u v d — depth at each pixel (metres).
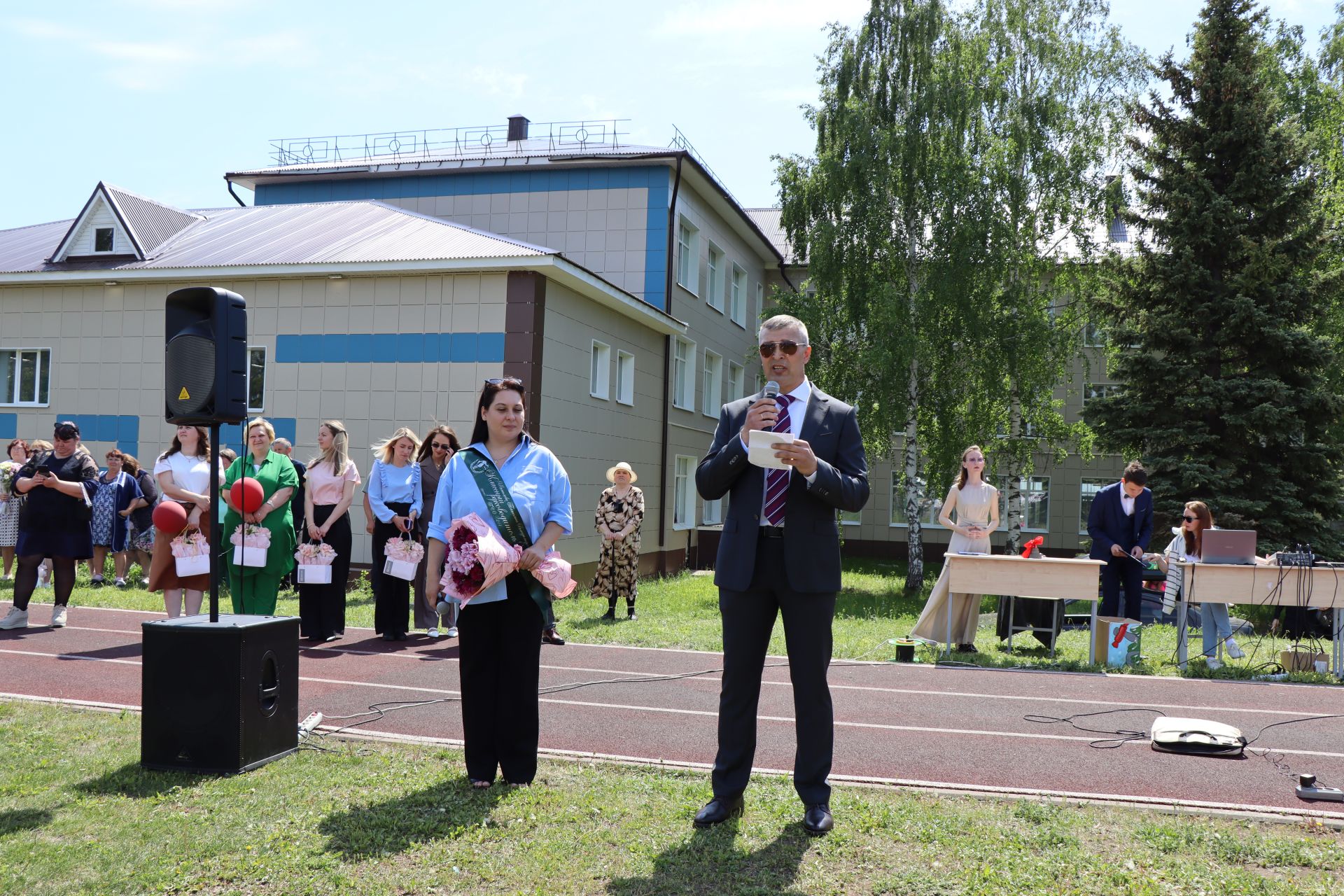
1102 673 8.47
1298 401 17.06
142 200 19.22
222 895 3.32
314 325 16.33
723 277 26.23
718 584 4.20
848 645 9.80
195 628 4.66
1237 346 17.58
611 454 18.86
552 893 3.35
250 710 4.71
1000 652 9.73
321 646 8.85
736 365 27.83
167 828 3.88
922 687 7.58
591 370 17.75
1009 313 19.72
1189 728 5.64
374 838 3.80
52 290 17.67
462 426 15.58
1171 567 9.37
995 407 20.75
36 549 9.30
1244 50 18.03
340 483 9.32
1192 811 4.38
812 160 20.55
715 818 4.01
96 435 17.33
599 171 22.03
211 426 4.97
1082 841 3.94
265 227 19.22
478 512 4.43
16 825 3.88
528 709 4.54
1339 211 21.22
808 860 3.66
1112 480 29.58
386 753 5.05
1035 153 19.94
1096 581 8.95
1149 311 18.12
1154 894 3.37
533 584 4.50
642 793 4.43
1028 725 6.24
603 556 11.61
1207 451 17.45
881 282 19.59
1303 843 3.93
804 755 4.07
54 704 6.08
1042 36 20.42
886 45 19.88
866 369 19.47
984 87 19.91
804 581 3.98
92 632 9.17
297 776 4.59
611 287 17.39
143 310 17.17
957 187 18.98
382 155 25.66
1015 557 9.06
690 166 21.80
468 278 15.69
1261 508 16.52
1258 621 13.55
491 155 23.03
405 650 8.66
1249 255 17.23
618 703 6.66
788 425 4.13
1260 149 17.45
